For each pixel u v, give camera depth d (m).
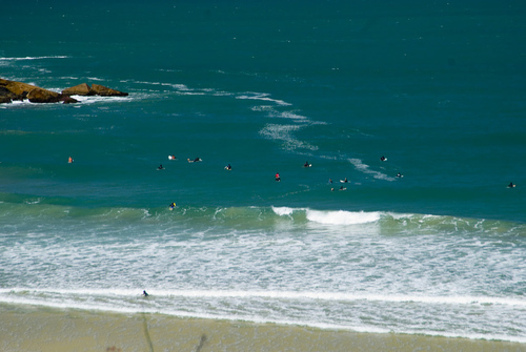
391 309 78.00
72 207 120.12
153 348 71.25
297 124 195.62
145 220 114.31
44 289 84.62
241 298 81.69
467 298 79.88
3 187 137.88
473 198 127.69
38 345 72.12
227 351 70.44
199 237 105.19
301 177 143.38
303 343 71.38
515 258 92.81
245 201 127.69
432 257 94.25
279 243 101.94
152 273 89.88
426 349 69.44
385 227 108.94
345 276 87.94
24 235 106.38
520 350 68.50
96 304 80.56
